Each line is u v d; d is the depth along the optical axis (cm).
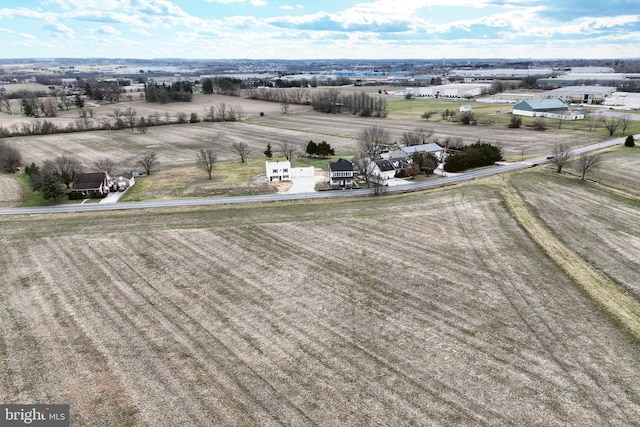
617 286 4325
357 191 7600
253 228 5900
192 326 3734
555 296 4138
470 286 4334
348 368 3206
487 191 7262
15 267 4847
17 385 3062
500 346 3428
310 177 8631
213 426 2706
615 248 5144
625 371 3136
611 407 2811
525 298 4109
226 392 2978
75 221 6294
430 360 3278
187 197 7462
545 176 8069
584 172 7825
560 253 5009
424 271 4650
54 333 3644
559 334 3566
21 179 8825
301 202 7006
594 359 3266
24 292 4319
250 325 3744
